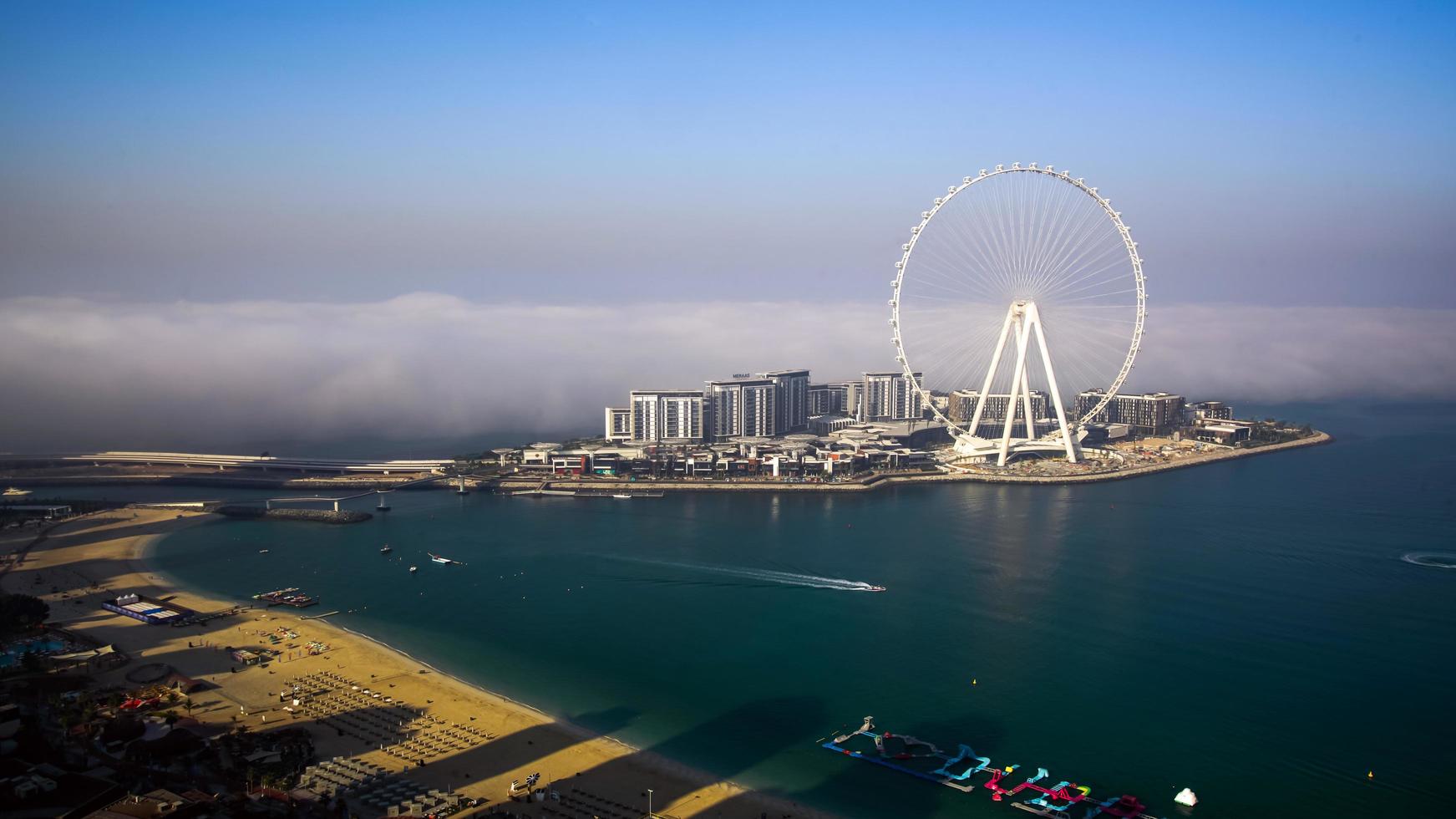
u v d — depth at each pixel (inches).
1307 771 7342.5
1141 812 6806.1
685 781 7194.9
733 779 7244.1
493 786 7066.9
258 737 7677.2
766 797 6993.1
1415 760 7490.2
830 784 7180.1
